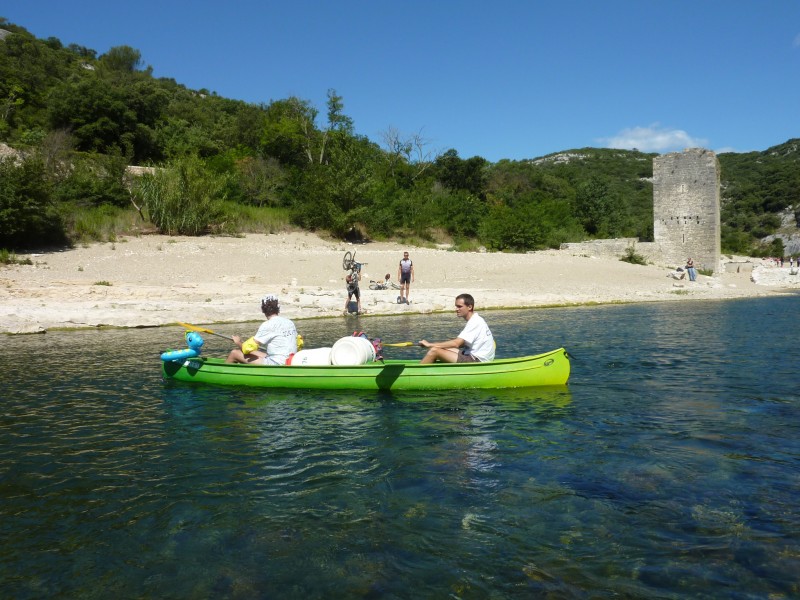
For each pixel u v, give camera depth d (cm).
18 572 374
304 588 356
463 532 421
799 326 1472
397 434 644
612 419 688
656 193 4031
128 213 2988
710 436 622
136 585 360
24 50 6731
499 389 834
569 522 434
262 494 489
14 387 865
